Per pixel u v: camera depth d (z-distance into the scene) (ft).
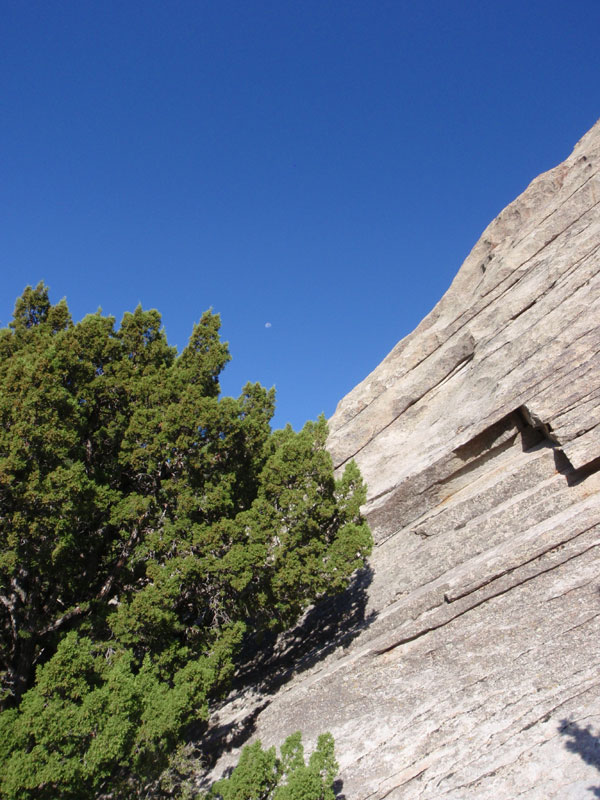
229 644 48.34
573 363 60.13
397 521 69.77
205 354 67.26
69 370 51.70
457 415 73.97
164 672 46.83
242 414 66.13
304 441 56.24
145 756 40.19
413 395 86.53
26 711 35.81
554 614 47.91
